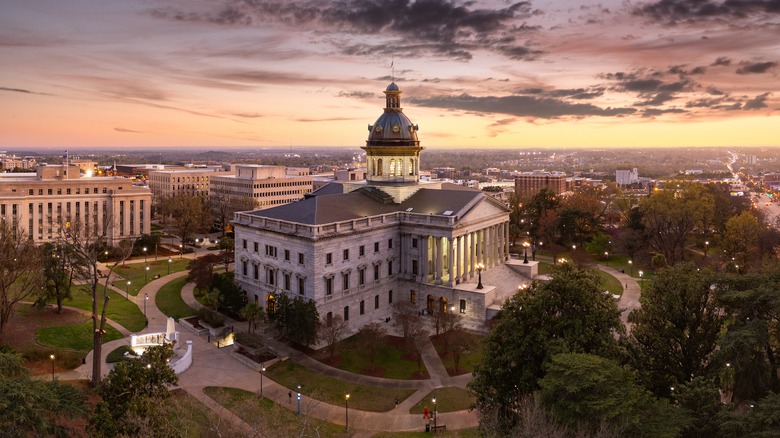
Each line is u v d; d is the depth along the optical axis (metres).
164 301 104.56
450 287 96.88
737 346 50.41
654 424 42.88
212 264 112.25
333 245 88.81
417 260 101.69
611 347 52.84
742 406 51.53
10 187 144.38
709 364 54.50
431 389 71.06
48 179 151.75
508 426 51.62
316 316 81.88
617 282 122.38
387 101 113.06
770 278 55.09
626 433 42.22
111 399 48.34
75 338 83.00
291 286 90.00
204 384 70.19
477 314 94.00
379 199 107.88
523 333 54.94
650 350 60.53
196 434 54.28
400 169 113.06
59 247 98.19
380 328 84.56
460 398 68.50
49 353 75.31
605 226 169.88
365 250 95.44
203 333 88.19
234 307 95.44
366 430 60.59
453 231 96.69
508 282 110.56
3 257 83.25
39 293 92.06
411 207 106.62
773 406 40.66
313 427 59.56
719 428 42.31
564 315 55.00
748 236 126.19
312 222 88.25
